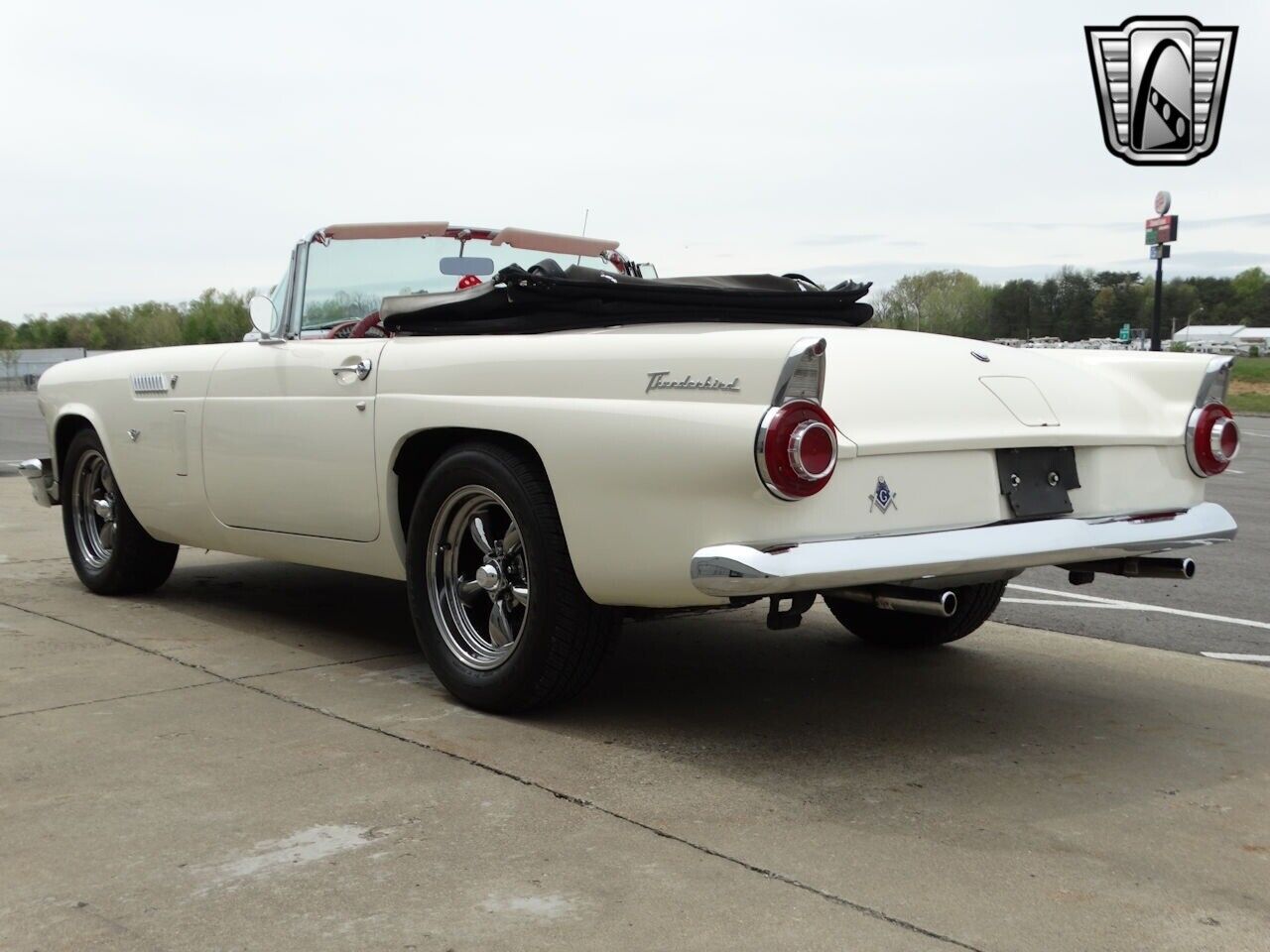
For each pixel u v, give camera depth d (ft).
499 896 7.79
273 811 9.23
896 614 14.84
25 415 81.66
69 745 10.81
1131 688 13.32
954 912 7.64
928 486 10.22
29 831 8.86
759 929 7.37
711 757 10.65
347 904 7.68
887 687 13.20
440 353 12.01
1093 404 11.69
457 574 12.28
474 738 11.08
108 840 8.69
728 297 12.76
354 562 13.56
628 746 10.92
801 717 11.95
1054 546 10.55
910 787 9.95
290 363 13.76
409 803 9.41
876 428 9.99
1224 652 15.16
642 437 9.99
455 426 11.62
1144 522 11.55
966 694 12.95
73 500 18.12
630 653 14.75
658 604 10.41
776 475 9.21
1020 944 7.23
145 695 12.42
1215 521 12.19
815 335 9.41
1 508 28.66
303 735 11.12
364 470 12.81
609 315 12.37
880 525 9.93
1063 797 9.80
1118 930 7.44
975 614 14.43
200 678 13.12
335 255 15.70
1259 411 101.76
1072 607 18.11
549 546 10.94
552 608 10.99
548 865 8.29
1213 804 9.70
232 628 15.67
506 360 11.28
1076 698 12.88
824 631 16.20
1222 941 7.32
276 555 14.83
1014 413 10.87
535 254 16.83
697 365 9.83
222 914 7.55
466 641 12.14
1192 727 11.85
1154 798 9.81
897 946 7.18
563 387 10.77
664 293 12.37
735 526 9.55
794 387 9.34
